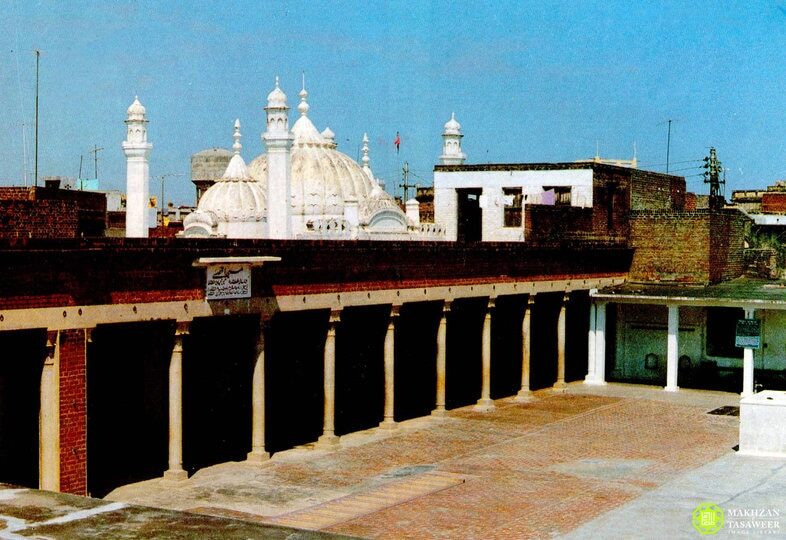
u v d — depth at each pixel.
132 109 35.94
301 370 33.28
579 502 22.70
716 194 50.06
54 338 20.81
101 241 21.52
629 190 46.31
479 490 23.97
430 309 38.00
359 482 24.89
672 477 25.28
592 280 43.00
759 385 39.28
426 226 45.00
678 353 43.50
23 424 22.11
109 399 27.33
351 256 29.41
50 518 8.22
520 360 41.69
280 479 25.22
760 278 48.88
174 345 24.00
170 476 24.44
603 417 34.91
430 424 33.44
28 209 24.33
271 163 34.75
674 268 44.69
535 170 44.97
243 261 25.09
